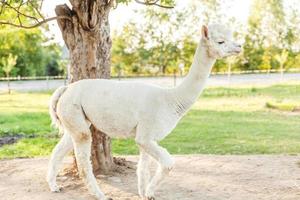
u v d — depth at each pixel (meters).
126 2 8.03
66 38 7.69
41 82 37.09
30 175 8.02
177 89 6.09
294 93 24.88
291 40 44.72
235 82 32.09
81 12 7.36
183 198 6.69
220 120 16.41
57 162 7.02
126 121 6.11
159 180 6.04
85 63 7.61
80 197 6.70
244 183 7.46
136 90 6.18
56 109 6.64
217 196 6.78
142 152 6.51
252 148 11.12
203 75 5.97
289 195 6.80
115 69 41.00
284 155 9.75
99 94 6.27
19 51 42.31
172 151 10.91
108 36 7.80
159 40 41.22
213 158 9.31
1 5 8.59
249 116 17.36
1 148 11.51
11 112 19.48
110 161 7.98
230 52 5.74
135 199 6.62
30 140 12.61
